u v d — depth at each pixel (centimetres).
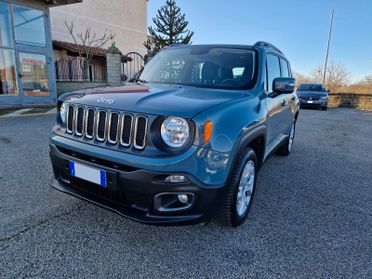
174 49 361
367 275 190
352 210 289
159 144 184
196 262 196
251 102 247
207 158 187
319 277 187
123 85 281
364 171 427
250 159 248
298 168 429
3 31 855
